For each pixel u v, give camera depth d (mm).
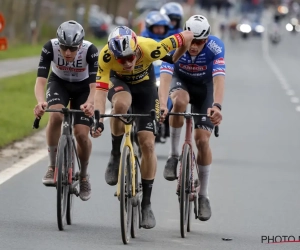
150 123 21156
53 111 20984
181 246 20125
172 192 27234
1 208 23828
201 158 22531
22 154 33250
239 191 27812
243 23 171375
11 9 114438
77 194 22078
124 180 19719
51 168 22781
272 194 27500
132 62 19766
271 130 43594
